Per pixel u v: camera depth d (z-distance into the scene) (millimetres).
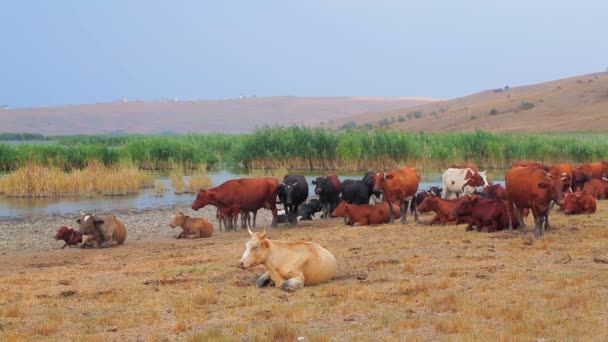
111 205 32188
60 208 31062
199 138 70062
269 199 24797
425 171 48750
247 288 13008
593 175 33688
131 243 22062
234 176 45969
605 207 24750
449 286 12391
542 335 9289
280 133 50875
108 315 11117
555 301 10859
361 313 10773
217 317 10883
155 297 12398
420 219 24156
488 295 11562
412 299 11516
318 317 10617
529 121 138750
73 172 37812
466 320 10047
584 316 10086
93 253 19797
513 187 17922
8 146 51000
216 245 20219
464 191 27500
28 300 12430
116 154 51094
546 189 17203
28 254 20172
